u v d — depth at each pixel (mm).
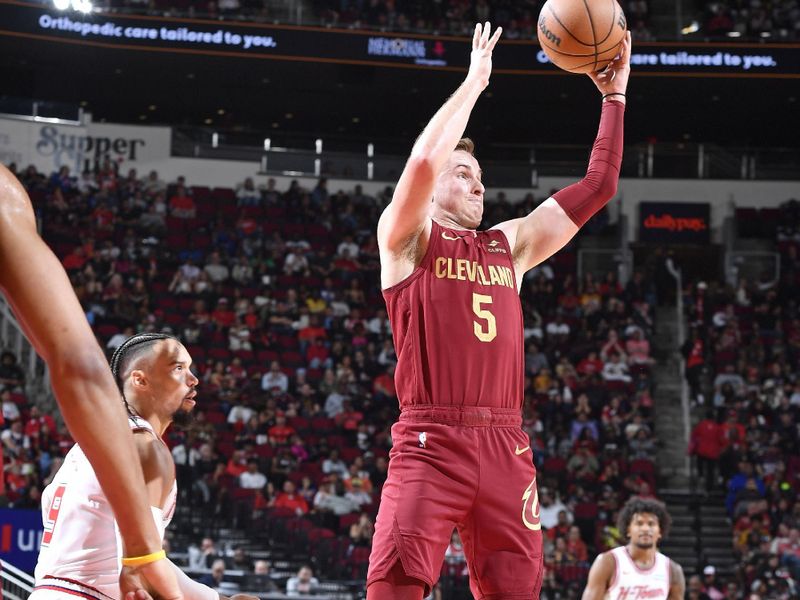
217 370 19250
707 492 18781
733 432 18953
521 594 3117
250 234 23766
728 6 22875
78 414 1476
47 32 21469
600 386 20391
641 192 25422
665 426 21609
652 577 6688
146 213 23797
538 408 19812
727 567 17547
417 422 3146
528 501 3182
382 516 3131
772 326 23062
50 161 24031
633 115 25500
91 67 23312
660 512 6695
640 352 21875
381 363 20797
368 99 25047
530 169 25453
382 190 25781
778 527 16844
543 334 22312
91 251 22078
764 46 22312
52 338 1469
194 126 25922
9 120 23812
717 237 25188
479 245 3322
